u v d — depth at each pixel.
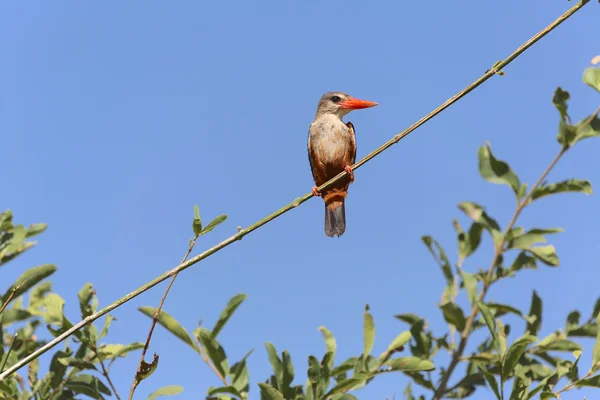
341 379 9.16
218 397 8.88
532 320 10.22
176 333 8.90
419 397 9.97
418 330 10.20
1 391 8.82
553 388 9.06
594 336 9.77
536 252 10.50
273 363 8.97
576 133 10.78
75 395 9.84
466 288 10.45
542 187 10.77
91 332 9.09
